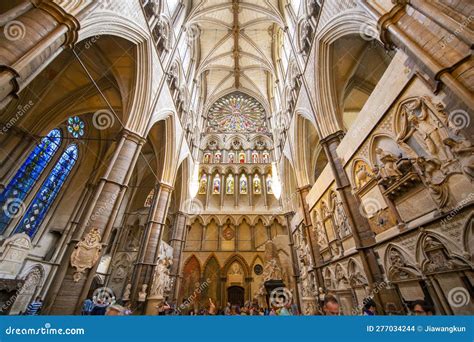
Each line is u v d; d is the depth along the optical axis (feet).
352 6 26.43
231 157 90.53
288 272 61.52
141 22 36.91
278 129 82.99
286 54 67.15
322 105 37.47
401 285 19.80
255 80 100.89
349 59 38.58
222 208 79.30
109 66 40.42
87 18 24.68
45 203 50.14
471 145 12.87
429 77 15.16
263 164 87.15
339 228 32.76
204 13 68.28
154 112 43.19
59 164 53.21
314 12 38.68
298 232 57.31
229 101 106.83
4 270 39.81
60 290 23.67
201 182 84.94
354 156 26.20
